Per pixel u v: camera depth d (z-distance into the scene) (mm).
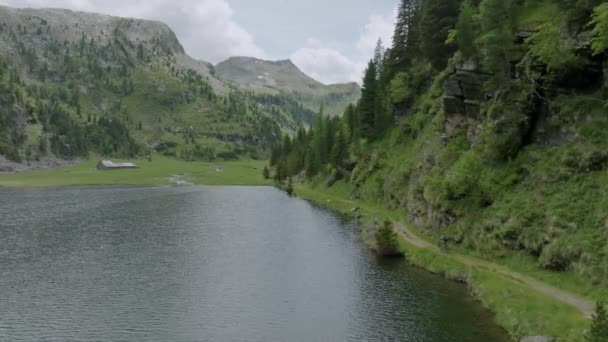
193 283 50250
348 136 149125
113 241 72250
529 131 55062
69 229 82812
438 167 68625
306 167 168500
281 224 88062
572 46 50469
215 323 39250
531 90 54375
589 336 28031
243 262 59000
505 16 60406
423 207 68562
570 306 34594
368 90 116562
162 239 73812
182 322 39500
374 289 46844
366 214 91688
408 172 85562
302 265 57094
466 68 65750
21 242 71312
